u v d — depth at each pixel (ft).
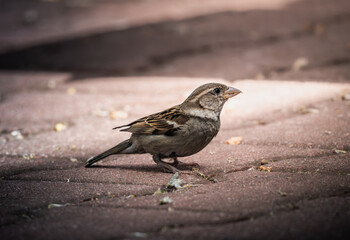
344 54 58.23
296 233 18.92
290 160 28.89
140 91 48.65
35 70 58.23
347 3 87.97
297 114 38.96
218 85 28.25
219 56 59.98
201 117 27.81
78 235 19.72
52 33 73.36
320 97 42.75
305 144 31.86
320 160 28.50
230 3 90.99
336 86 46.16
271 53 60.03
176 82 51.11
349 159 28.40
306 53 59.26
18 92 50.80
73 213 22.31
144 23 76.89
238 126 37.37
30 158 32.68
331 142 31.78
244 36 67.82
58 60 61.31
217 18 78.59
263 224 19.89
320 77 50.14
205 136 28.09
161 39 67.97
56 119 41.91
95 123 40.40
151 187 26.07
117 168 29.76
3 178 28.78
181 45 64.80
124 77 54.29
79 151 33.76
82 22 79.46
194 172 28.04
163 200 22.90
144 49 63.87
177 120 27.50
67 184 26.99
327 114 37.96
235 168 28.35
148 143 28.04
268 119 38.34
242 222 20.25
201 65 56.85
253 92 46.14
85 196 24.93
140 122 28.22
